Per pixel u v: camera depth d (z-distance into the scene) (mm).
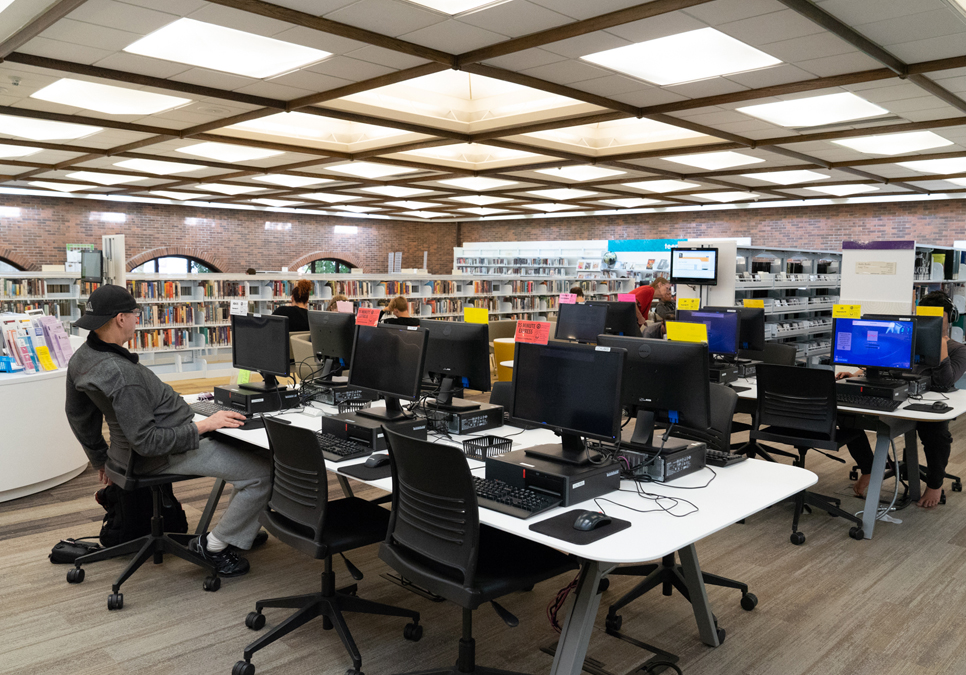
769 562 3697
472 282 12836
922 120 7402
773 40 4961
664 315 7352
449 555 2203
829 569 3609
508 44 5195
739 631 2953
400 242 20953
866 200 14250
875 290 7383
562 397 2582
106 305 2996
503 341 7820
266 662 2660
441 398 3576
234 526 3271
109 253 9547
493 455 2936
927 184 12086
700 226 17094
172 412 3109
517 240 20609
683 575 2908
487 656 2719
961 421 7426
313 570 3518
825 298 10414
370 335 3336
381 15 4660
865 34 4891
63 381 4766
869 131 7883
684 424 2760
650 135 9141
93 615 3016
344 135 9719
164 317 9836
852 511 4531
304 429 2525
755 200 15023
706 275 8852
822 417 4195
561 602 2881
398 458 2324
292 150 9406
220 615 3031
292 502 2697
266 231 18203
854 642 2871
